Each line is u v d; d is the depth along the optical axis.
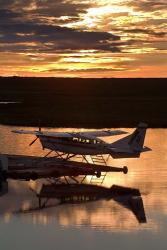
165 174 32.81
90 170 33.19
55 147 34.34
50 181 31.11
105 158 39.31
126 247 18.64
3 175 31.53
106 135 36.59
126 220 22.12
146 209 23.98
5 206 24.73
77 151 33.84
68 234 20.20
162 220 22.19
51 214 23.20
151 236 19.91
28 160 34.09
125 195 26.98
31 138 51.44
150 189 28.41
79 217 22.59
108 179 31.53
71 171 32.94
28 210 23.91
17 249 18.50
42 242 19.16
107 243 19.12
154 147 44.75
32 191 28.20
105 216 22.88
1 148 43.44
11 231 20.67
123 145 33.25
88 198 26.41
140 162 37.31
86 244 18.89
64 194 27.34
